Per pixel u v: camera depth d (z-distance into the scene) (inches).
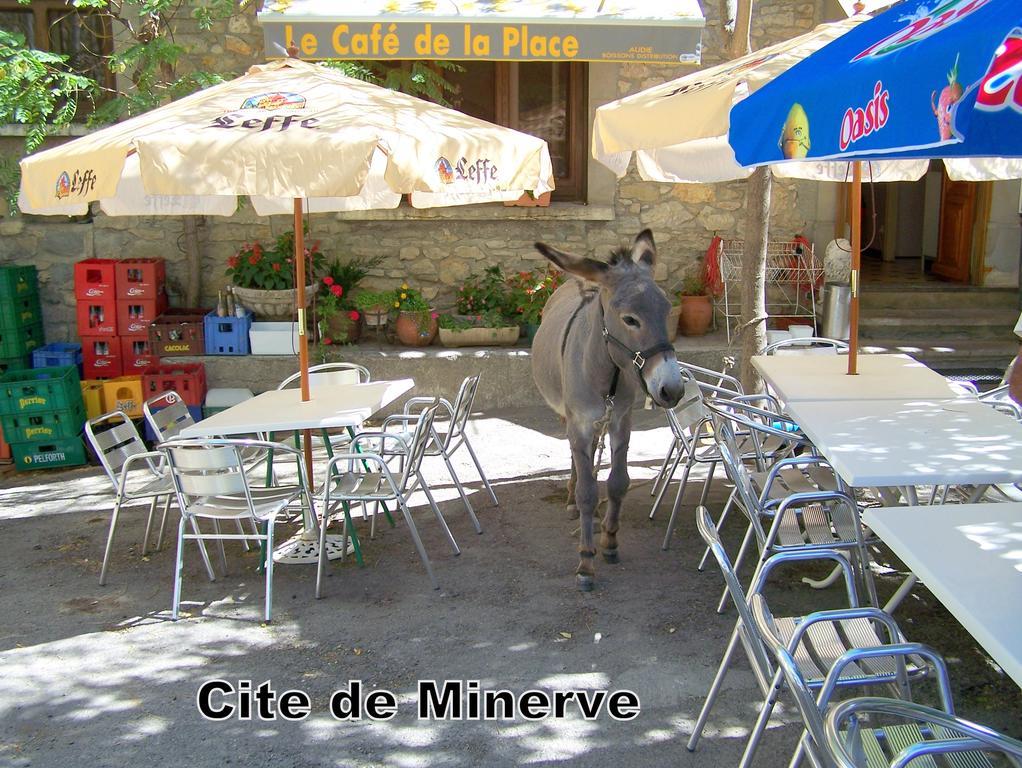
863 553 155.2
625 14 285.7
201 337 337.7
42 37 366.3
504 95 378.9
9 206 361.7
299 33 281.7
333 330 349.7
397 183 170.2
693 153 255.4
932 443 156.3
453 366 340.5
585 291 198.4
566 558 209.8
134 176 220.4
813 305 364.8
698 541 216.7
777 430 181.0
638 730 143.9
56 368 301.1
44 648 174.4
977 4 100.4
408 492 207.0
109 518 246.8
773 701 117.2
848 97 108.4
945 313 370.3
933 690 151.6
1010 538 115.9
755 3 369.7
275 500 196.9
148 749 141.6
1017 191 377.4
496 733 144.1
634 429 313.6
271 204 256.2
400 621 181.8
